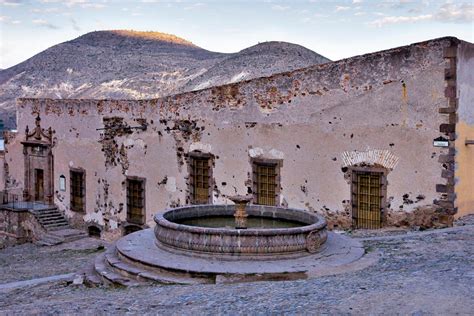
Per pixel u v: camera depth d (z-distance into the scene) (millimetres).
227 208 13930
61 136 25078
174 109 20516
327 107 16672
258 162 18219
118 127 22531
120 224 22688
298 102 17281
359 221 16234
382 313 6617
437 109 14633
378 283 8180
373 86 15719
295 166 17422
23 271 16797
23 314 8031
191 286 9297
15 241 25219
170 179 20797
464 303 6812
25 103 26875
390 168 15523
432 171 14797
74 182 24688
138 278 10242
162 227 11523
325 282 8711
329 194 16766
